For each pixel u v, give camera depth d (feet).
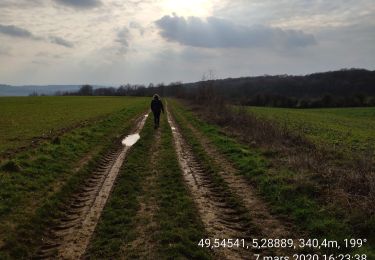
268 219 30.14
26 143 64.49
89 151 58.44
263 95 334.03
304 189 34.81
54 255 24.13
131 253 23.77
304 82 457.27
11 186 35.96
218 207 33.22
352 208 28.94
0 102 219.82
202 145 65.41
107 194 36.65
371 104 312.09
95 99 311.88
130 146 64.69
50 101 247.50
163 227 27.86
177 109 172.35
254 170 43.57
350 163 43.70
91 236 26.89
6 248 24.44
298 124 122.31
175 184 39.99
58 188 37.24
